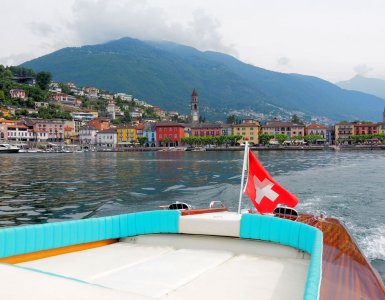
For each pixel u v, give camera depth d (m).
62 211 23.73
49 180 43.59
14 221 20.95
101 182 41.22
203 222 8.95
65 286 3.56
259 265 7.81
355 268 6.25
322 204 24.62
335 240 7.91
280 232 8.33
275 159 88.00
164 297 6.24
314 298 4.27
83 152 160.50
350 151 138.88
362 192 30.30
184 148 167.12
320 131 183.88
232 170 57.25
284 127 181.38
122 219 9.25
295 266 7.73
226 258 8.22
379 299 5.24
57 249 8.14
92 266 7.65
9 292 3.31
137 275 7.21
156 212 9.31
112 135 191.38
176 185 37.94
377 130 176.50
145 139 182.12
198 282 6.88
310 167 61.03
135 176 48.56
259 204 10.90
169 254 8.48
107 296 3.46
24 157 111.75
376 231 17.16
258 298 6.21
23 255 7.57
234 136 168.12
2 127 168.38
